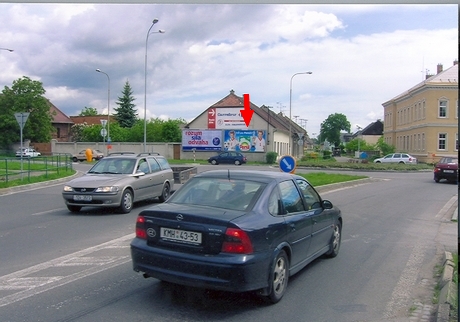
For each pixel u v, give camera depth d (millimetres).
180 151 56594
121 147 57406
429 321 5211
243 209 5527
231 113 58031
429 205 16016
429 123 58156
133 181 12938
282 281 5723
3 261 7441
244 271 4969
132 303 5512
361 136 126000
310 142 154125
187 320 5039
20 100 58281
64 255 7867
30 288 6059
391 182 26141
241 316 5195
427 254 8531
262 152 54844
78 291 5941
